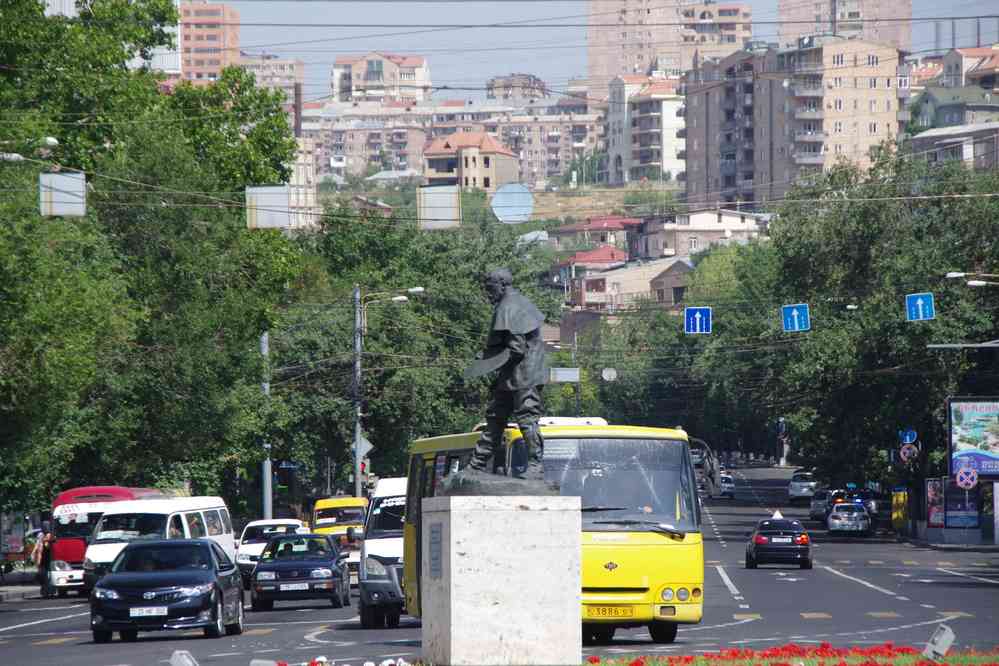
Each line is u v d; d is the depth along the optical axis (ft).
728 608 215.10
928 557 397.60
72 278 265.75
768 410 583.58
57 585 299.79
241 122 413.80
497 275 107.55
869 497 641.40
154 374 339.98
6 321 246.47
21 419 274.77
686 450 152.56
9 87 307.58
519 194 432.66
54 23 330.75
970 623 183.21
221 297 350.43
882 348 453.17
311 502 506.07
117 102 342.64
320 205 564.30
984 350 474.08
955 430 435.94
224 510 299.79
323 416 464.65
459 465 156.46
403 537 189.37
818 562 374.84
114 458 358.02
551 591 99.35
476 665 98.43
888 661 114.73
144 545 185.98
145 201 334.44
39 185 256.73
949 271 440.86
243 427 366.84
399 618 203.51
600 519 148.46
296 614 230.07
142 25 376.89
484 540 98.99
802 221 507.71
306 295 501.15
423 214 252.01
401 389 472.03
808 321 371.76
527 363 106.22
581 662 101.19
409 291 421.18
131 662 147.13
